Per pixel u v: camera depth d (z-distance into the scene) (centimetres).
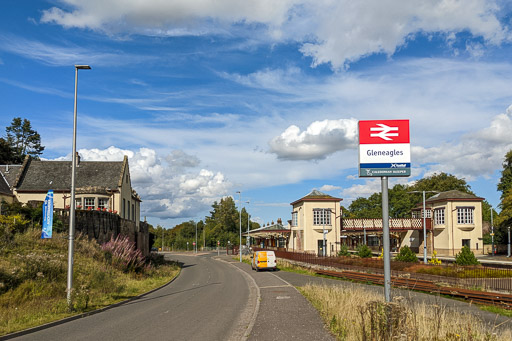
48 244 2344
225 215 12400
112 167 4153
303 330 1077
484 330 1034
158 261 4766
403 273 2595
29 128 7538
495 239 6338
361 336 862
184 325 1215
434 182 8444
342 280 2942
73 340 1015
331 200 5700
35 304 1491
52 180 3947
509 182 6381
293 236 6341
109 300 1817
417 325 887
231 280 3088
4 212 2486
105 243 2942
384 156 1180
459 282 2142
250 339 991
